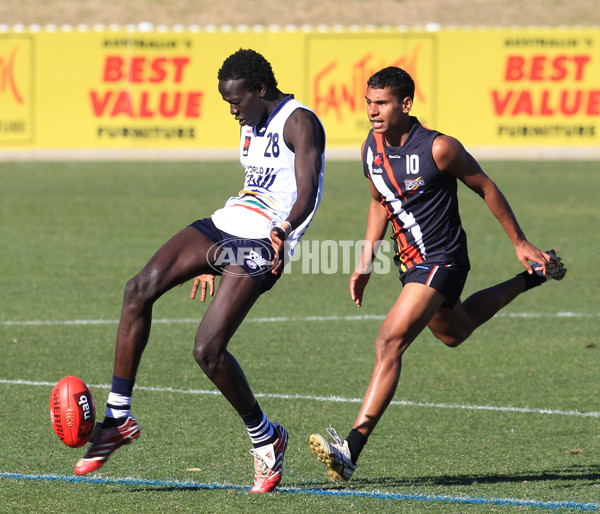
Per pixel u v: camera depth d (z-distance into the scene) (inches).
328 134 3467.0
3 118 3452.3
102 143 3489.2
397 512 682.2
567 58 3432.6
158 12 5590.6
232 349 1246.3
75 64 3452.3
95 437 706.2
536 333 1352.1
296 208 694.5
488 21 5541.3
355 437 700.0
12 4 5580.7
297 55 3447.3
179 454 837.8
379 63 3440.0
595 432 914.7
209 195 2669.8
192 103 3491.6
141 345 709.3
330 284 1695.4
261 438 727.7
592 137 3462.1
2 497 710.5
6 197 2623.0
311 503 702.5
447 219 756.6
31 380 1085.8
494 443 880.3
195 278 787.4
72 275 1723.7
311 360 1196.5
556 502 707.4
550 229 2201.0
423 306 738.2
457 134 3467.0
